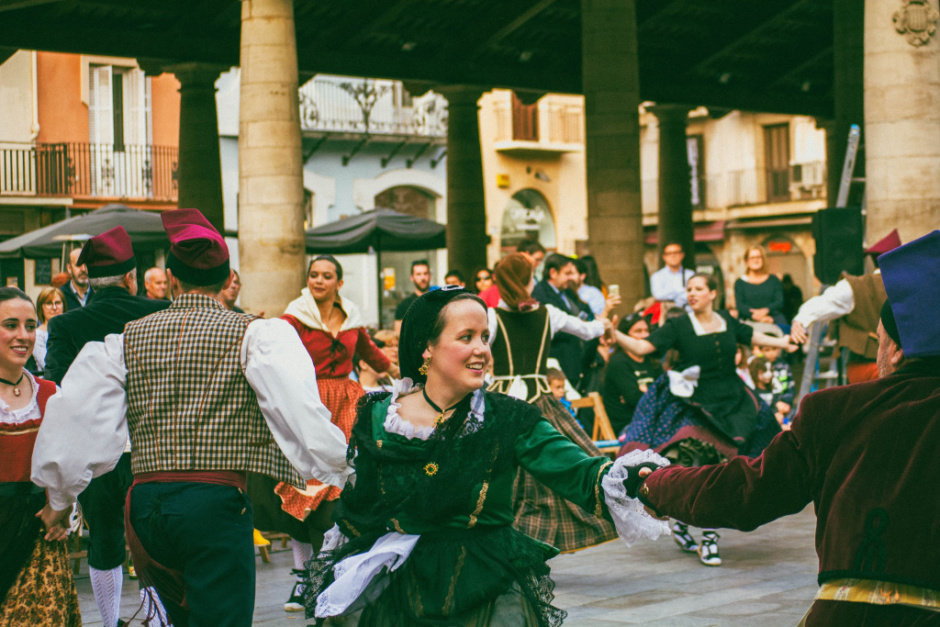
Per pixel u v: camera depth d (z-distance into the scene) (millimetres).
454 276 12867
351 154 30969
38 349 7531
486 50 19906
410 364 3080
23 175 24578
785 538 7703
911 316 2568
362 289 31078
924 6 10031
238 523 3666
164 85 26953
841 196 9023
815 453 2602
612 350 10500
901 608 2420
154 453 3650
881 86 10102
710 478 2719
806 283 36062
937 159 10078
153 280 8164
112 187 25969
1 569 4051
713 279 7086
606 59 14750
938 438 2451
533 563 3004
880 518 2465
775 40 22578
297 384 3561
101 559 5176
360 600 2961
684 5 20203
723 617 5438
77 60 25469
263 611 5824
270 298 11789
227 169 28062
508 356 6348
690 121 38438
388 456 2963
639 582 6367
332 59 18250
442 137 32406
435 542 2934
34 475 3734
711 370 7027
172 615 3840
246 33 11883
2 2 13805
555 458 2982
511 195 34781
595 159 14852
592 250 14992
